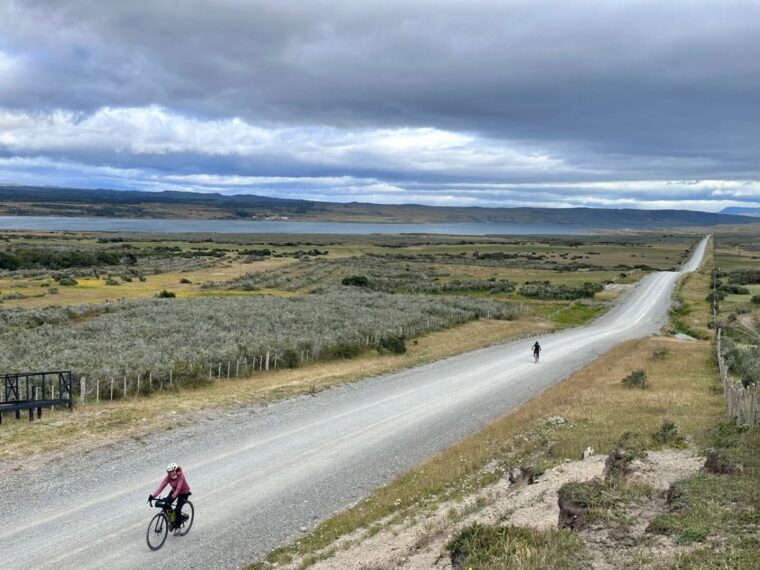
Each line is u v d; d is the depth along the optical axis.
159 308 60.84
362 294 85.62
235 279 104.81
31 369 33.84
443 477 18.88
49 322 54.53
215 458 21.42
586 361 47.25
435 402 31.92
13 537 14.63
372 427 26.66
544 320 77.00
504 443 22.09
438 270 138.62
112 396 30.19
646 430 20.56
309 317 58.88
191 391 33.44
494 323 70.25
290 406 29.81
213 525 16.08
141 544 14.71
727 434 18.05
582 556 10.12
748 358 37.88
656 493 12.83
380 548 13.39
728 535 10.11
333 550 14.05
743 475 12.84
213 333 48.19
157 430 24.12
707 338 64.69
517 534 10.85
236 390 33.16
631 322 76.81
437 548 12.23
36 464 19.36
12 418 24.98
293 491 18.81
